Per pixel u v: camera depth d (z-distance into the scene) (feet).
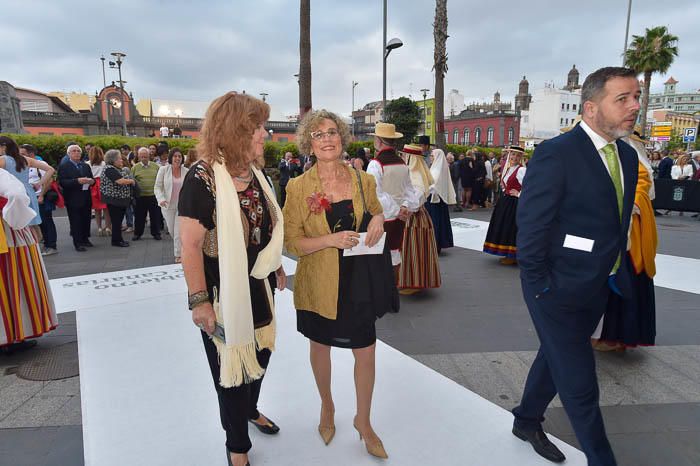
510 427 7.39
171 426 7.45
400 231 12.53
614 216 5.45
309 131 6.31
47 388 8.75
